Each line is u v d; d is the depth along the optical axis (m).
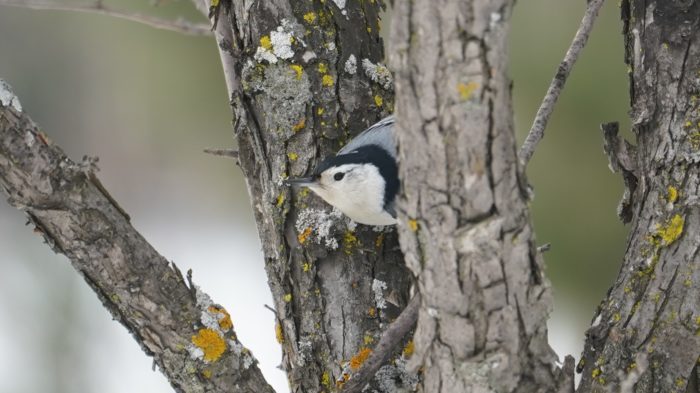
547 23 11.37
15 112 5.01
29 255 14.41
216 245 17.22
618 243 11.22
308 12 6.49
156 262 5.51
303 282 6.39
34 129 5.08
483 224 4.33
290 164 6.46
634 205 5.80
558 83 6.29
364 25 6.68
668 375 5.30
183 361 5.65
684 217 5.37
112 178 17.70
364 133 6.51
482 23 3.92
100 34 16.62
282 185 6.43
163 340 5.61
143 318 5.54
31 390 12.52
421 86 4.08
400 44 4.05
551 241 11.38
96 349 13.17
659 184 5.52
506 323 4.62
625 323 5.43
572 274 11.45
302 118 6.45
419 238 4.48
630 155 5.77
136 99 16.66
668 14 5.53
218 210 17.91
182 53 15.66
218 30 6.61
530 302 4.61
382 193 6.30
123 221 5.41
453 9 3.91
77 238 5.28
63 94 17.47
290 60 6.44
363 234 6.48
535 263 4.56
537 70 11.36
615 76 10.96
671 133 5.50
